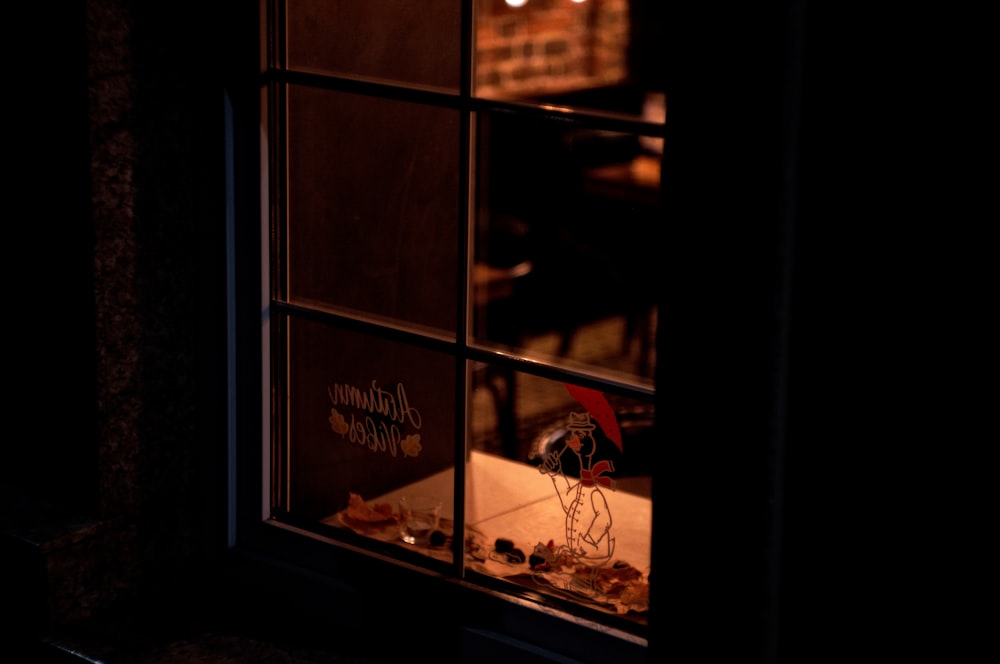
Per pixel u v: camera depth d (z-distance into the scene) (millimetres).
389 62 2311
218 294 2049
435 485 2299
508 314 5023
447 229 2465
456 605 1877
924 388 1240
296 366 2115
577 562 1953
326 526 2074
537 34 5824
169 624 2055
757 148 1290
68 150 1939
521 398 3607
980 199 1177
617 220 5344
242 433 2090
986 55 1148
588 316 5027
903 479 1271
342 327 1982
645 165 5477
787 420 1332
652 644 1499
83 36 1871
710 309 1363
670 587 1464
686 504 1430
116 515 2068
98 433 2016
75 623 2043
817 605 1353
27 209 2031
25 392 2123
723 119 1309
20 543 2000
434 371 2285
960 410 1226
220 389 2086
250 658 1950
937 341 1225
